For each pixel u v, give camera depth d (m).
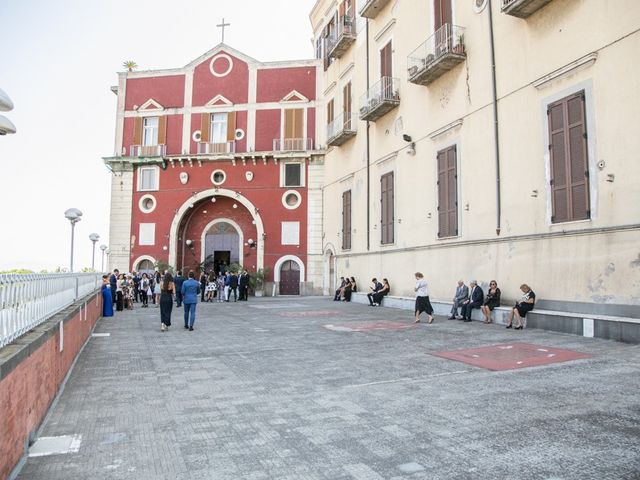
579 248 11.28
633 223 10.01
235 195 32.00
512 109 13.66
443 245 16.88
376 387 6.61
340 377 7.27
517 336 10.71
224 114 32.88
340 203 27.69
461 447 4.37
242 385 6.90
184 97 33.00
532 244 12.73
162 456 4.36
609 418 4.98
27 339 4.78
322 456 4.27
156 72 33.38
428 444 4.48
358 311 18.31
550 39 12.37
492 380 6.79
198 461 4.23
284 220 31.66
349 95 26.08
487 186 14.62
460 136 16.05
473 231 15.22
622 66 10.40
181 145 32.62
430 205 17.84
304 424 5.14
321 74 32.16
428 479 3.75
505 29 14.01
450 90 16.69
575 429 4.70
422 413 5.39
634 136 10.08
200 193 32.06
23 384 4.33
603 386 6.21
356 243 24.97
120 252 31.97
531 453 4.17
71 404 6.04
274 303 24.08
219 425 5.18
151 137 33.19
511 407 5.49
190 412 5.66
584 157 11.23
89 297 11.74
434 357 8.62
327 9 30.33
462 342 10.16
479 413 5.32
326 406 5.78
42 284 5.95
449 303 15.76
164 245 31.86
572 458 4.04
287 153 31.48
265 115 32.38
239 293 27.84
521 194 13.20
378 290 20.83
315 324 14.12
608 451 4.15
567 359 7.98
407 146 19.53
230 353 9.50
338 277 27.77
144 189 32.50
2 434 3.66
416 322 14.04
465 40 15.85
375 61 22.77
